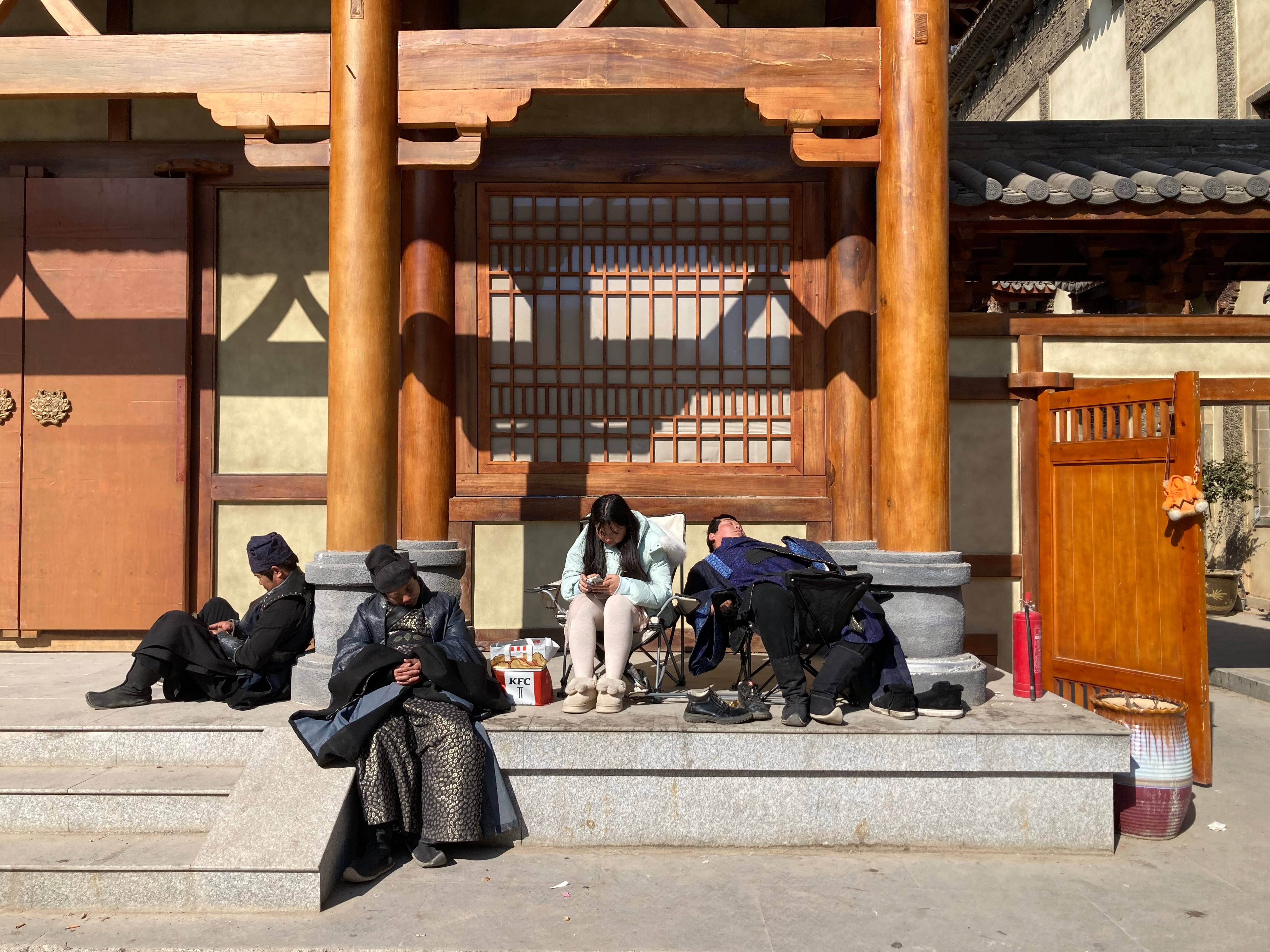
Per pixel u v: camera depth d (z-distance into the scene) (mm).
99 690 4715
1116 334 5844
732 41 4590
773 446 6117
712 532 4621
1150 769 3898
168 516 6086
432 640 3904
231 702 4223
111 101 6207
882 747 3695
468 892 3324
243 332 6223
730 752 3697
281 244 6230
